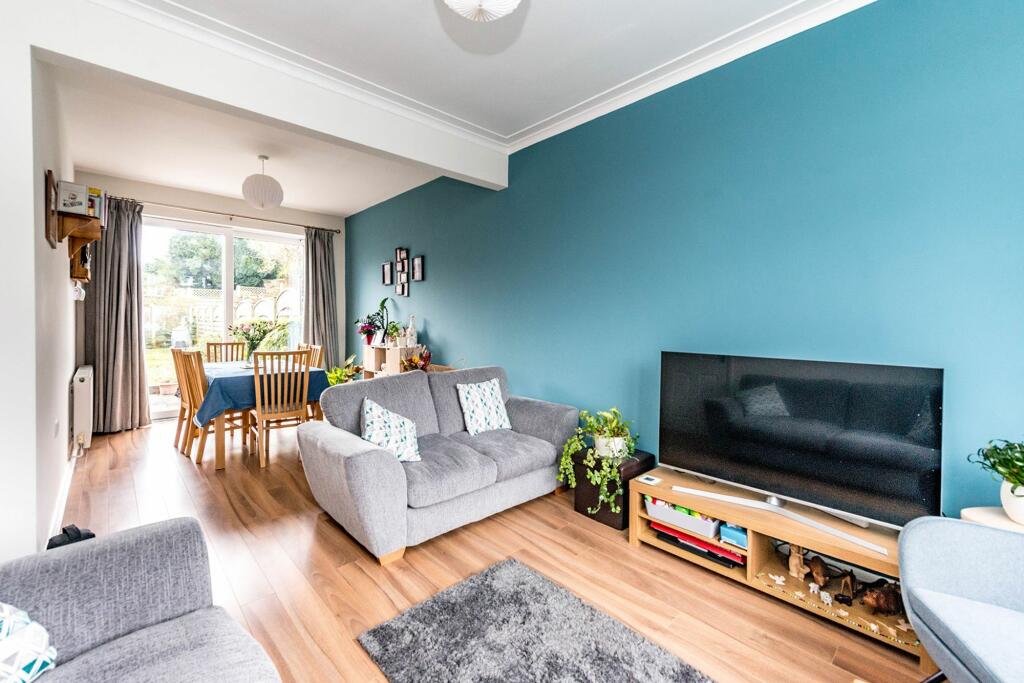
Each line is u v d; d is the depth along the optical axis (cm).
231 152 382
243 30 221
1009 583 125
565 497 300
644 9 207
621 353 297
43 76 204
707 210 251
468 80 270
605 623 174
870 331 199
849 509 179
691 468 229
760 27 220
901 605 170
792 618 179
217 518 260
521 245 367
